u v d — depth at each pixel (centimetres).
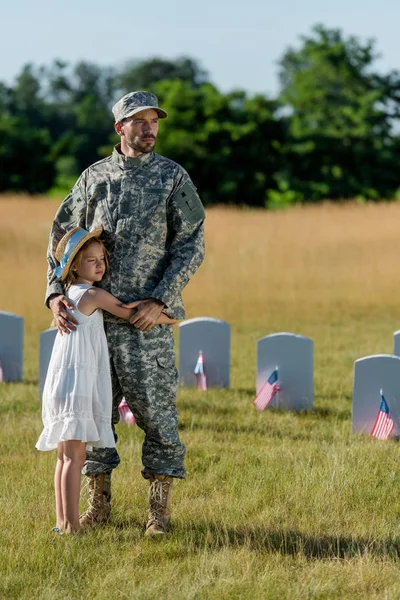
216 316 2295
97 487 687
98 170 663
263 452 910
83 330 641
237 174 6550
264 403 1152
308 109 7381
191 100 6856
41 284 2781
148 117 642
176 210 652
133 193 648
